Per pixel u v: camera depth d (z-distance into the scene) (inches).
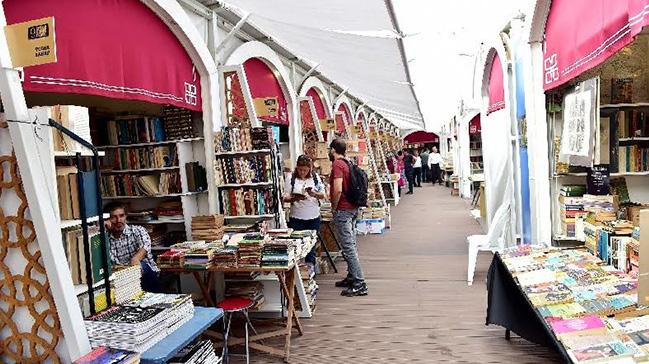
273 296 192.2
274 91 295.4
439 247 322.3
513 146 233.0
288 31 245.8
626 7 104.0
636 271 129.6
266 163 206.7
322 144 327.0
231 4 194.7
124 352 93.7
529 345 159.2
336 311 200.7
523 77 204.7
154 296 116.7
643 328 96.0
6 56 90.7
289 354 157.8
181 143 207.8
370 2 156.3
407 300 211.6
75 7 134.6
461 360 149.7
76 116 105.4
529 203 206.1
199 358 111.7
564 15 154.9
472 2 181.2
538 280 134.7
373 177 442.6
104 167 215.3
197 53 197.3
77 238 105.9
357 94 530.0
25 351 98.5
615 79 175.2
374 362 150.7
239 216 209.8
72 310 93.9
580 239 178.7
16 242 95.4
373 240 355.6
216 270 161.2
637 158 172.1
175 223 221.3
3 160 93.5
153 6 170.4
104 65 144.3
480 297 211.8
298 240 172.2
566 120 174.9
